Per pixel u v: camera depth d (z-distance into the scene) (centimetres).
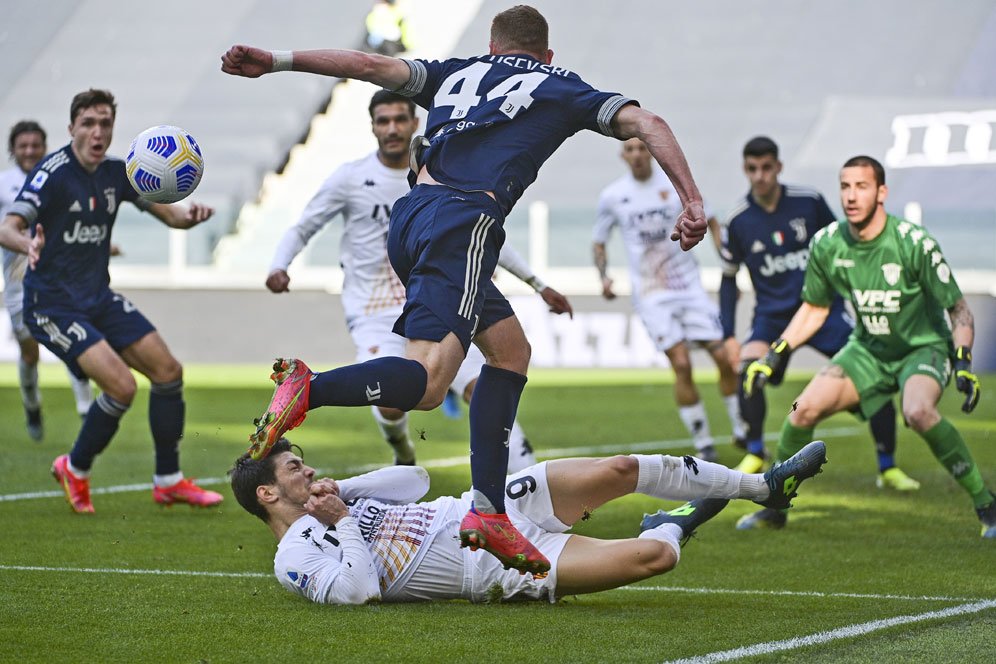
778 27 7900
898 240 1809
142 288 5412
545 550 1304
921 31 7738
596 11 8150
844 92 7519
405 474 1383
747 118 7469
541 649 1134
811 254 1886
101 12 8369
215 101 7831
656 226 2766
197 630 1210
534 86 1246
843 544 1750
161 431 2033
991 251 5297
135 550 1669
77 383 2942
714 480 1323
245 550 1673
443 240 1197
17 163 2836
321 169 7531
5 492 2216
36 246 1828
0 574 1498
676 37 7956
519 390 1291
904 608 1327
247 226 5772
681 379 2712
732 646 1148
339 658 1103
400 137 2102
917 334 1853
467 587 1317
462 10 8162
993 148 7069
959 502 2125
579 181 7231
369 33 8112
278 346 5359
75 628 1220
